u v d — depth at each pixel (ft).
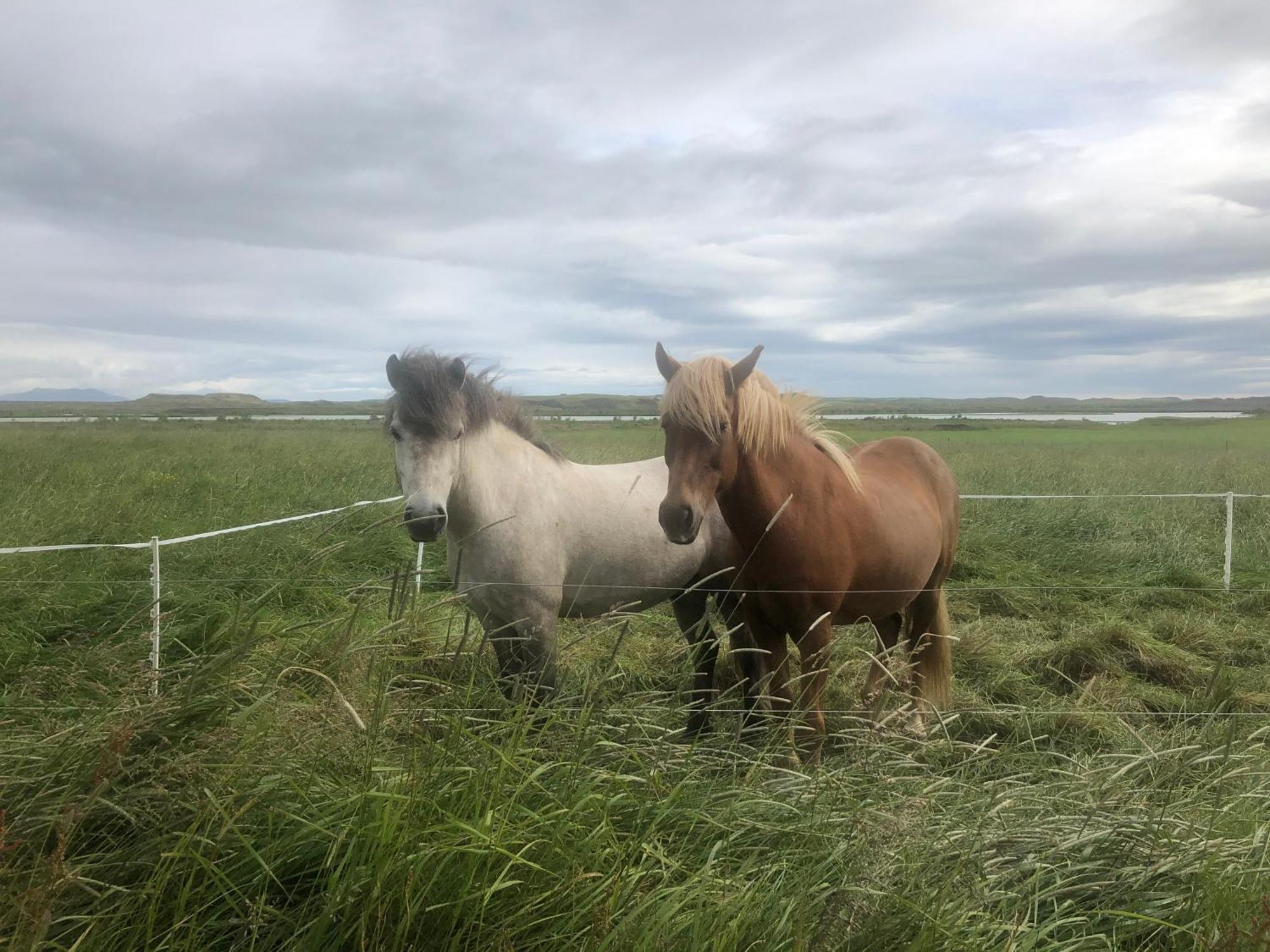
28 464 32.58
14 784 5.90
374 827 5.66
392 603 8.80
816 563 10.90
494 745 7.18
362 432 74.95
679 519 9.94
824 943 5.55
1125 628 16.72
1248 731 10.42
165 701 6.34
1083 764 9.46
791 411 11.39
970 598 20.94
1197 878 6.86
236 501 27.58
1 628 12.84
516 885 5.64
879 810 7.41
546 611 11.96
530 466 12.19
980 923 6.03
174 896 5.46
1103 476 37.96
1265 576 22.77
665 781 7.61
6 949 4.51
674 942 5.44
